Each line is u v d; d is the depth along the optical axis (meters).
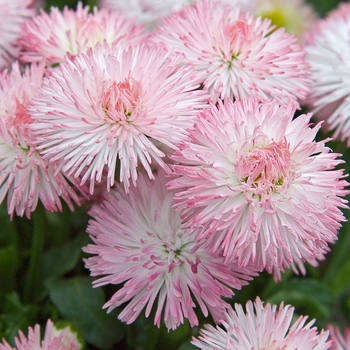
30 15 0.39
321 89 0.38
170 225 0.34
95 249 0.33
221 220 0.31
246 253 0.31
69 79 0.33
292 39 0.36
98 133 0.32
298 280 0.39
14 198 0.34
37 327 0.34
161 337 0.36
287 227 0.32
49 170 0.34
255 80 0.35
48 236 0.39
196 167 0.32
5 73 0.35
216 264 0.33
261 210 0.32
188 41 0.35
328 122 0.38
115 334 0.37
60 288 0.37
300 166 0.32
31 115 0.33
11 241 0.39
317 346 0.33
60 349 0.34
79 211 0.38
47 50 0.37
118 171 0.34
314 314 0.38
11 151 0.34
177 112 0.33
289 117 0.33
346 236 0.41
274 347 0.32
